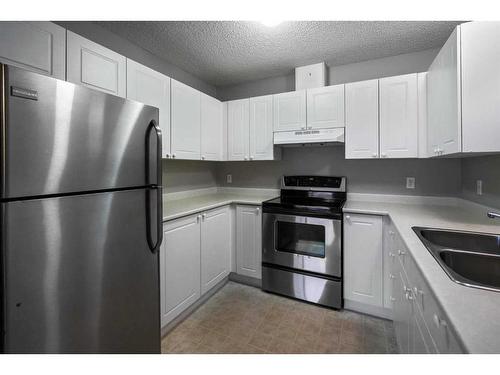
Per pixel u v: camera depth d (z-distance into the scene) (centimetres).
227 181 345
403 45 229
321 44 227
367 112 228
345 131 238
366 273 208
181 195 289
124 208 123
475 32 131
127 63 175
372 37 215
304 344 175
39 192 91
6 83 82
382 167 258
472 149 133
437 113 175
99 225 112
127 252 125
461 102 134
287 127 263
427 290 91
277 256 242
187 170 298
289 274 237
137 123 129
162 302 181
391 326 195
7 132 82
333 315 211
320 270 223
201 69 285
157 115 141
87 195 107
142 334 136
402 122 215
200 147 257
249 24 196
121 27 202
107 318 117
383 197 258
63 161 98
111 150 116
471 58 132
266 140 274
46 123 92
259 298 240
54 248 96
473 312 67
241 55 249
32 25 124
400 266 147
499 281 109
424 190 242
